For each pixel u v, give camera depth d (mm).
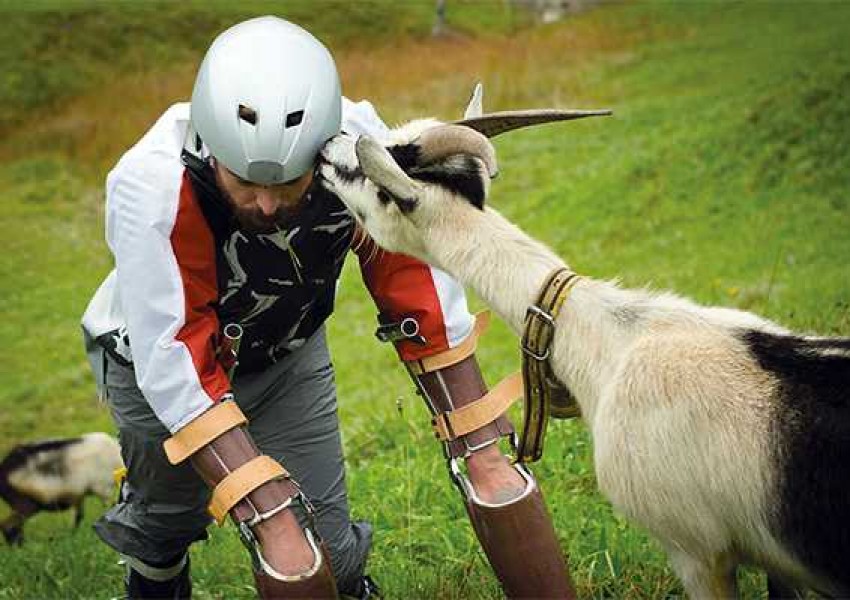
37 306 14016
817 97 12516
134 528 3953
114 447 10070
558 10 21641
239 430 3164
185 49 20938
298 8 21656
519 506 3373
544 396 3463
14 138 18766
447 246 3391
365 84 18578
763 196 11172
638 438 3283
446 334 3598
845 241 9656
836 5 16734
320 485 3994
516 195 13484
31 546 7750
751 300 8336
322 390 3965
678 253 10578
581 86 16562
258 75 3135
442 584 4539
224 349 3416
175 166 3250
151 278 3213
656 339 3330
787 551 3178
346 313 11648
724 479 3186
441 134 3379
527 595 3400
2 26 21438
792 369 3176
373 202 3363
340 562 4074
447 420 3576
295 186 3250
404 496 5621
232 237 3338
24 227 16016
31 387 12461
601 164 13297
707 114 13453
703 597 3359
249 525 3092
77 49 20906
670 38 17734
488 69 18250
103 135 18453
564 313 3406
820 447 3068
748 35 16625
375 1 21891
